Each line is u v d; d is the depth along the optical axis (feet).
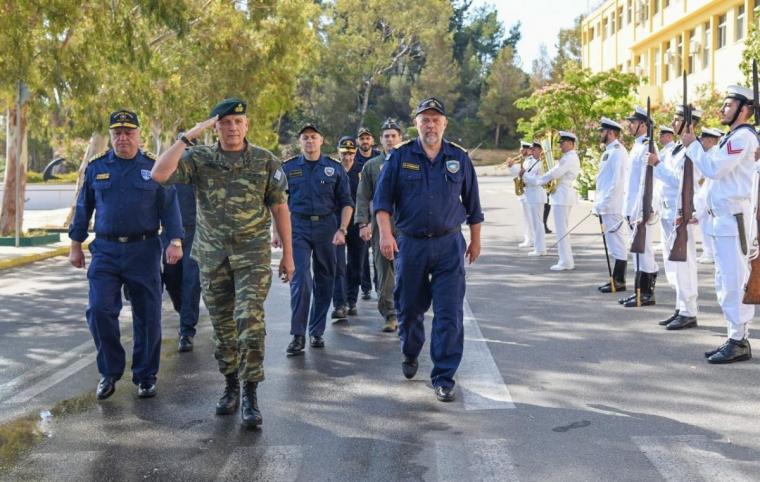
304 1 95.96
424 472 16.07
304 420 19.48
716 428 18.10
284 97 97.45
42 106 61.21
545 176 43.09
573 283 39.01
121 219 21.21
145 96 69.26
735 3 104.47
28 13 54.03
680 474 15.61
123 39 58.65
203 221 19.66
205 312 33.76
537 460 16.51
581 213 81.92
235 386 20.48
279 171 19.77
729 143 23.21
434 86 253.24
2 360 26.37
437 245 20.86
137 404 21.12
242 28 84.07
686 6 120.67
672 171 29.30
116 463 16.98
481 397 20.85
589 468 16.02
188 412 20.35
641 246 31.68
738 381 21.66
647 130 31.42
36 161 201.98
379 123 249.75
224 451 17.54
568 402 20.24
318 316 27.27
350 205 27.66
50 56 56.59
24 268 52.16
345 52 241.96
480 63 293.02
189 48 83.51
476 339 27.35
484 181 187.42
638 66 141.79
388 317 29.37
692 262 28.09
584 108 96.68
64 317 34.17
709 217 24.27
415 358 22.66
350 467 16.44
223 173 19.35
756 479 15.30
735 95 23.45
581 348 25.80
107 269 21.33
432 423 18.99
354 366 24.50
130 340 28.94
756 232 22.08
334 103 240.73
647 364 23.65
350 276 32.94
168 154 18.53
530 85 272.92
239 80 86.43
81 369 25.03
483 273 43.06
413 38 261.44
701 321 29.35
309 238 26.73
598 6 173.17
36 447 18.02
